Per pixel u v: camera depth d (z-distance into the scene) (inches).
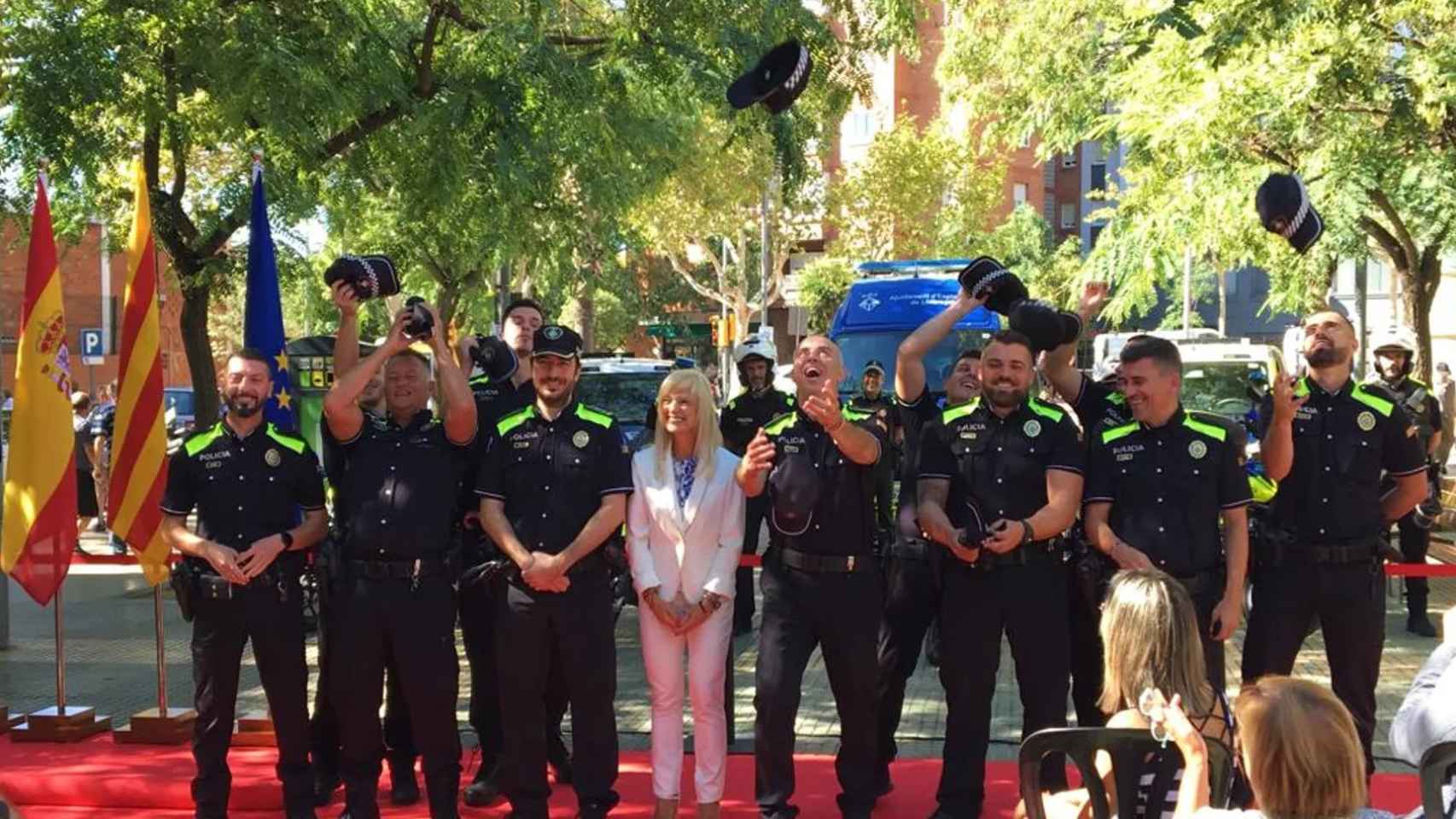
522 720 224.5
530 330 263.6
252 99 409.7
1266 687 128.8
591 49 542.6
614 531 225.8
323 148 468.8
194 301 494.9
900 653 243.1
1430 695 149.5
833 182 1539.1
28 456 291.1
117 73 415.8
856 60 544.7
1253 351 660.1
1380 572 228.5
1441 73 439.2
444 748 227.1
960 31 777.6
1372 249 663.8
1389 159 486.9
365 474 226.4
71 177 431.8
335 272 229.9
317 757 251.1
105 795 253.4
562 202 614.2
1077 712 239.0
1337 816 123.5
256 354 231.6
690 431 224.7
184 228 497.4
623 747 293.6
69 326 1461.6
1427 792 140.6
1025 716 220.4
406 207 566.6
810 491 217.8
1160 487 215.6
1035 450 218.8
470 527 242.1
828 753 285.4
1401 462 228.5
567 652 223.3
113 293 1497.3
